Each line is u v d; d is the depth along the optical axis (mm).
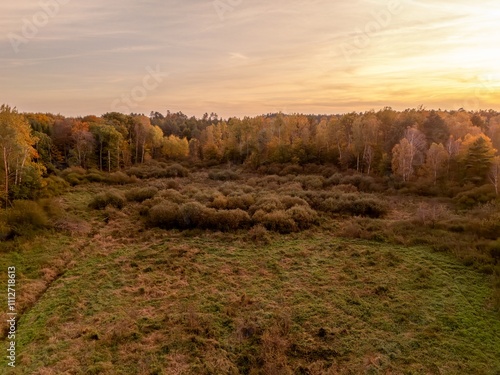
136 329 16141
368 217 33625
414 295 18391
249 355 14266
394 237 26484
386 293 18750
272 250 25672
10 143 34094
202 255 24969
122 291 19984
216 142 87125
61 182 47500
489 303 17234
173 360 13977
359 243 26438
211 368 13461
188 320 16672
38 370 13453
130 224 32750
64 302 18672
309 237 28406
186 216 31047
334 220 32812
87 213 36031
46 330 16250
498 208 31156
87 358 14156
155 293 19688
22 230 27469
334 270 22016
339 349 14484
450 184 43875
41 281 21250
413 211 36250
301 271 22109
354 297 18531
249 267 22953
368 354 14094
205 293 19578
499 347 14109
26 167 37312
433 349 14172
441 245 24266
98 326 16578
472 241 24609
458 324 15664
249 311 17625
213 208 34094
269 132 70062
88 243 27594
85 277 21656
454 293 18312
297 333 15578
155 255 25000
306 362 13836
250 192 44312
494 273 19625
